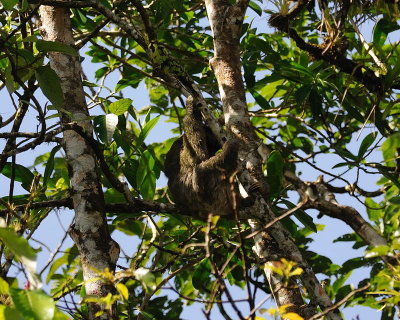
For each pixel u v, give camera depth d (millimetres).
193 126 12867
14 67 9844
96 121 11195
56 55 11562
